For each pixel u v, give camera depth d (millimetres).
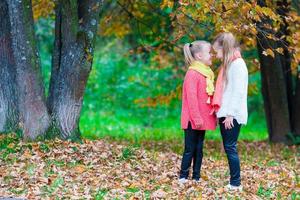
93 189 7148
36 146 8766
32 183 7254
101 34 15023
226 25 8609
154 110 22000
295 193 7711
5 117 9688
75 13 9078
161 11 13336
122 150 9102
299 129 13547
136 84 22781
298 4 11195
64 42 9297
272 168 9562
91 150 8867
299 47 9469
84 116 20359
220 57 7348
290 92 13742
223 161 9906
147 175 8047
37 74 9094
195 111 7363
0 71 9750
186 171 7727
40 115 9188
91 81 22875
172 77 21188
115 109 22172
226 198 7102
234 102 7176
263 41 11773
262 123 22359
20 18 8789
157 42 13969
